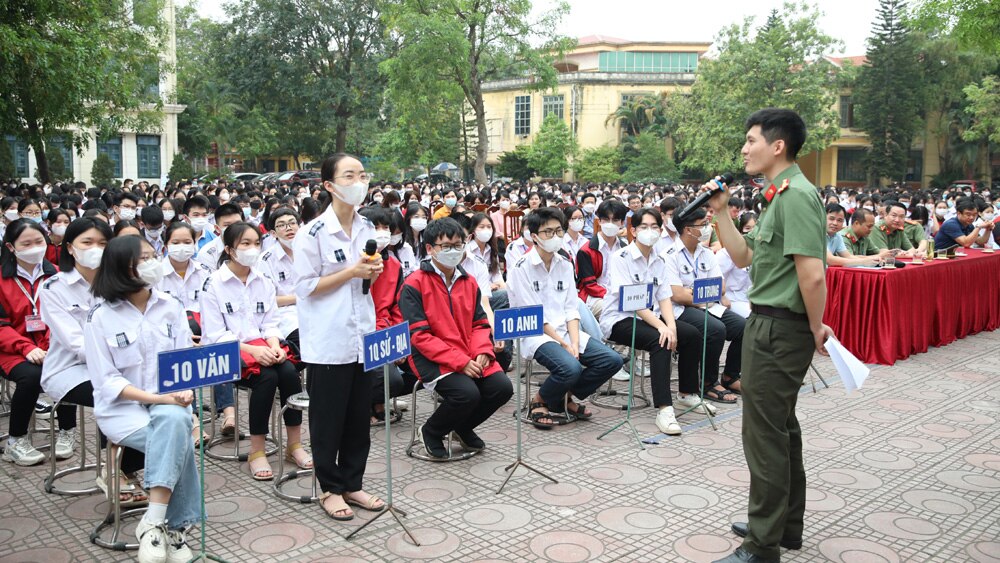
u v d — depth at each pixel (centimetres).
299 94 3731
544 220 557
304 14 3697
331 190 390
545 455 508
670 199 680
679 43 4625
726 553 371
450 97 2603
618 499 435
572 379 543
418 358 495
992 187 3531
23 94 1075
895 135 3766
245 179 4050
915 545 383
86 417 580
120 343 374
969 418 592
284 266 622
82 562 357
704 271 649
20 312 494
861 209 879
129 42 1666
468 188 2162
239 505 426
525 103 4734
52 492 440
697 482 461
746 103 3422
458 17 2494
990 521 411
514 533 390
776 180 351
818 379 705
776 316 346
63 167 2870
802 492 371
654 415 600
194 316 565
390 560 361
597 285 686
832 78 3772
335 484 411
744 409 359
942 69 3762
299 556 364
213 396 516
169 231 560
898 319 769
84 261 435
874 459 503
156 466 349
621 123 4488
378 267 387
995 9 1212
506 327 446
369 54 3806
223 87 3891
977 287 920
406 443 535
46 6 1034
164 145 3344
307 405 436
